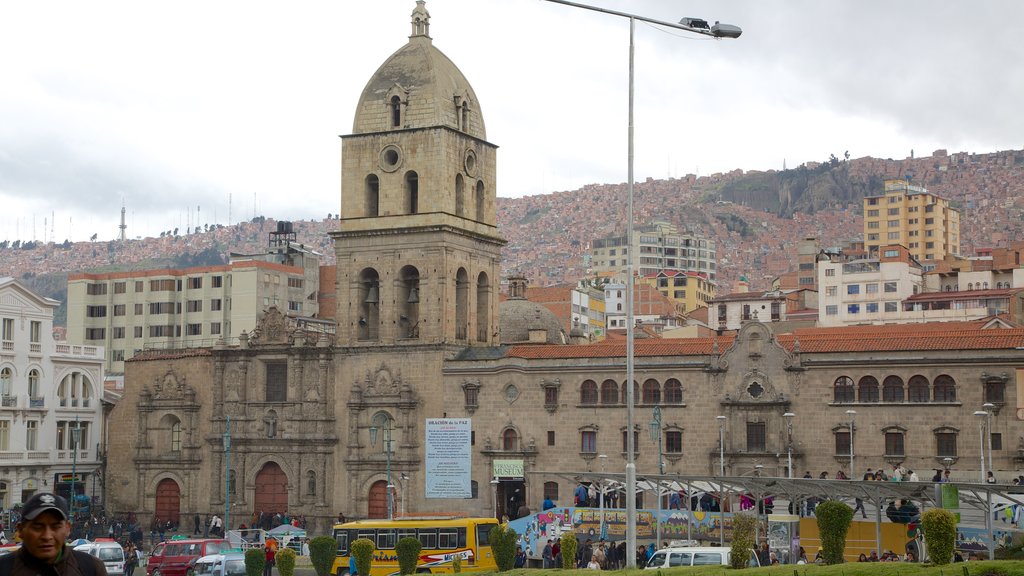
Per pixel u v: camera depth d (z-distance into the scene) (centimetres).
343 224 14925
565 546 7456
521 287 16875
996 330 12369
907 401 12338
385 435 14650
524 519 10075
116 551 9656
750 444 12950
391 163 14788
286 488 15138
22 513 2230
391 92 14825
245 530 12862
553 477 13738
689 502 8944
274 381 15362
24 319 16012
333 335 15300
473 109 15200
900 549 8444
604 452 13525
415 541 8669
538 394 13862
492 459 14000
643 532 9612
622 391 13512
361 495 14638
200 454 15562
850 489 8119
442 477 13775
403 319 14750
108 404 17162
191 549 10250
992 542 6969
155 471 15762
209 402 15588
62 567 2139
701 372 13200
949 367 12194
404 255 14638
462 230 14650
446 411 14300
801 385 12756
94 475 16812
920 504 9088
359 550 9000
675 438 13250
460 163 14850
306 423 14975
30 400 16025
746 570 5659
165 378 15838
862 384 12544
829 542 6169
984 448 12038
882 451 12394
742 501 10744
